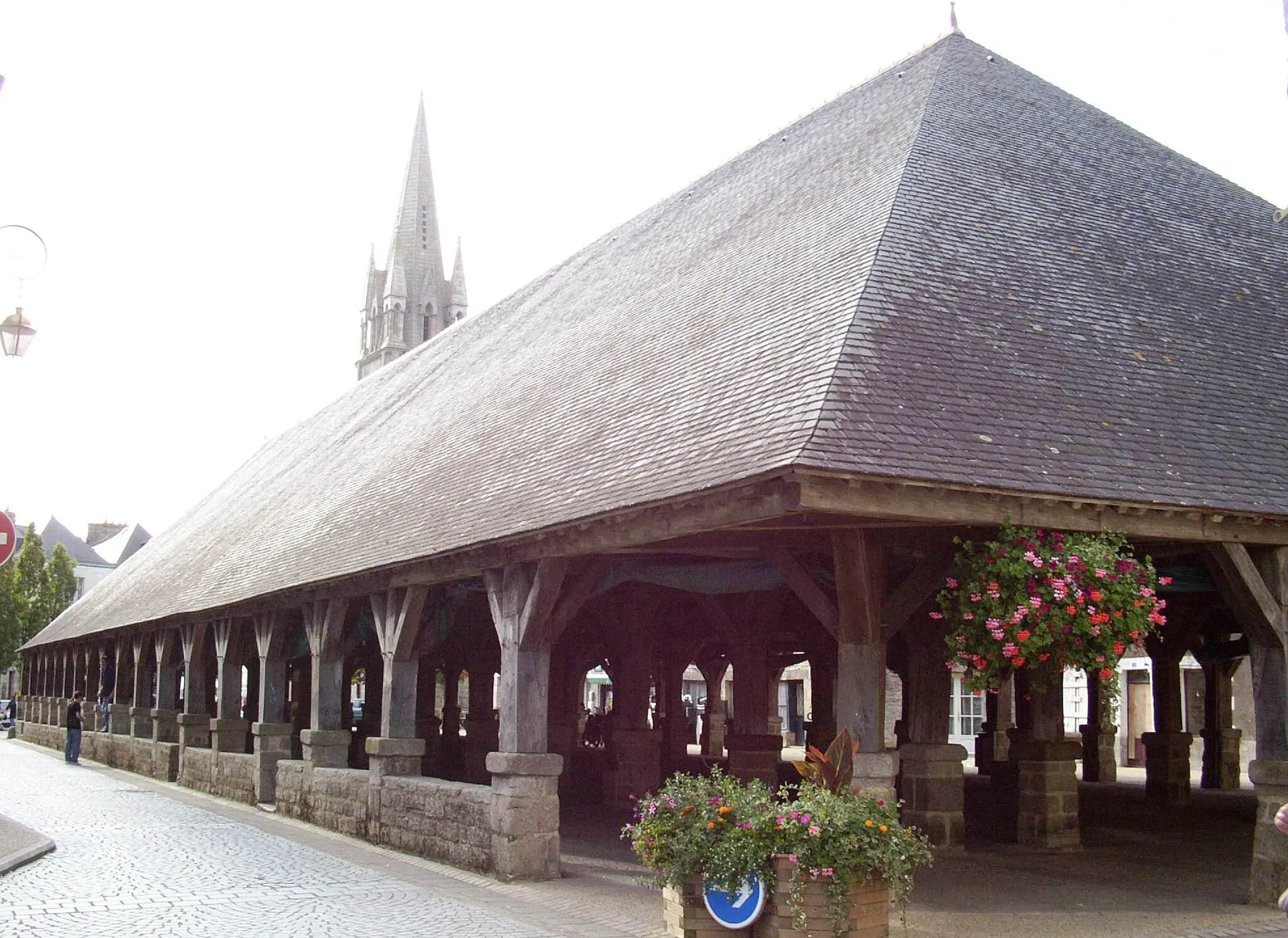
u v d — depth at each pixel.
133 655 28.73
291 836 13.95
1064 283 10.95
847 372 8.48
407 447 18.77
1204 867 11.34
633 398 11.71
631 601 15.88
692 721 39.78
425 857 12.21
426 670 24.28
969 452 8.17
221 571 21.70
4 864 10.85
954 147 12.43
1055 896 9.70
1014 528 8.22
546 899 9.80
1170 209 13.77
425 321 66.69
